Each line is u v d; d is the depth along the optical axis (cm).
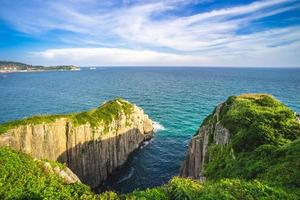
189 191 2184
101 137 6172
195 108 11612
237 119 4178
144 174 6134
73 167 5681
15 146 4766
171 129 8856
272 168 2620
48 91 16700
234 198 1967
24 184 2952
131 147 7206
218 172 3512
